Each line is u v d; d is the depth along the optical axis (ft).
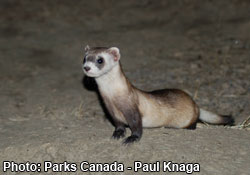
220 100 7.64
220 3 14.19
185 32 12.00
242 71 8.71
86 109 7.54
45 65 10.22
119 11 14.92
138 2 15.67
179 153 5.73
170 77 8.73
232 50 9.83
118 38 12.00
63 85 8.80
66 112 7.42
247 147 5.86
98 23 13.82
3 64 10.39
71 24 13.88
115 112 6.19
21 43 12.20
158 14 14.11
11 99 8.18
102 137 6.15
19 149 6.02
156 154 5.73
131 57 10.16
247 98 7.68
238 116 7.04
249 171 5.44
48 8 15.57
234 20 12.44
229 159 5.64
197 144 5.91
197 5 14.32
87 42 11.84
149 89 8.23
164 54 10.20
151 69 9.25
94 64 5.92
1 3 15.98
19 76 9.51
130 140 5.96
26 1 16.29
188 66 9.22
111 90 6.05
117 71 6.00
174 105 6.38
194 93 7.94
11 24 13.97
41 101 8.00
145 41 11.53
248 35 10.98
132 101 6.07
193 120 6.53
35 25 13.88
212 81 8.41
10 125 6.89
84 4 15.94
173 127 6.50
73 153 5.90
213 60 9.38
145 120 6.23
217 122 6.71
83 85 8.71
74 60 10.48
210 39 10.98
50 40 12.37
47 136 6.32
